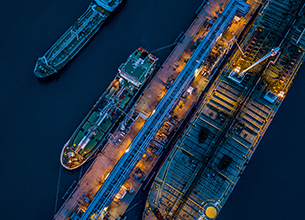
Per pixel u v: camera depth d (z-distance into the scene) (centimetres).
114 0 16575
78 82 15575
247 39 16425
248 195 14288
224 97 15188
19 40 16012
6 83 15250
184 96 15462
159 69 15900
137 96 15688
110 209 13800
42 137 14600
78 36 15962
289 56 16012
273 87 15375
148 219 13550
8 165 14088
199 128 14662
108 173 14238
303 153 14875
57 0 16888
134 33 16575
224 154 14200
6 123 14650
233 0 16600
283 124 15300
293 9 16788
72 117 15000
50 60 15262
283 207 14125
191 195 13725
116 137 14688
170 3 17250
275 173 14600
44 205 13775
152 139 14662
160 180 13938
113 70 15888
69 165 14075
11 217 13512
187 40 16425
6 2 16638
